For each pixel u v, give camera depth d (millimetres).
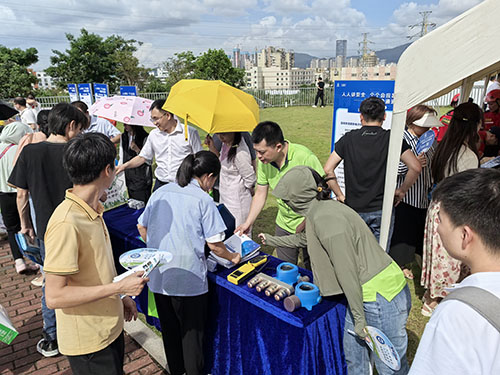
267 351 1980
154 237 2092
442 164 2881
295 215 2912
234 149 3094
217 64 33844
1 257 4480
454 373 781
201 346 2223
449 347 792
